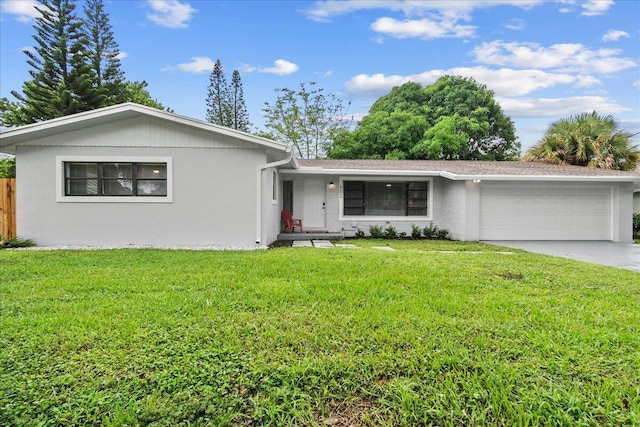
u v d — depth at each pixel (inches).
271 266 242.4
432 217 511.5
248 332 125.8
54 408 84.2
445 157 947.3
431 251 350.3
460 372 100.2
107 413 83.1
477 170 483.2
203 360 105.4
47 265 245.9
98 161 355.3
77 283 194.2
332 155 1013.2
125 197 358.3
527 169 499.2
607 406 85.6
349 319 138.6
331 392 92.4
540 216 470.9
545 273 232.8
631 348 115.3
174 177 361.1
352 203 511.2
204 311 146.9
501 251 358.9
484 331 128.0
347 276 214.1
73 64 721.6
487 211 466.6
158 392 90.1
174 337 121.0
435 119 1010.7
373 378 97.7
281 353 110.6
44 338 119.1
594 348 114.9
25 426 78.7
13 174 701.3
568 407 85.0
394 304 158.4
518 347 114.9
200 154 363.3
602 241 465.7
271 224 415.8
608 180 447.2
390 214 513.3
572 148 641.6
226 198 365.7
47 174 352.8
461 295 174.2
